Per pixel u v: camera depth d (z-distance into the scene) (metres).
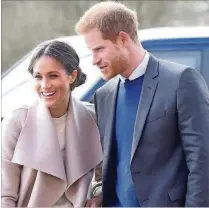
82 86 4.64
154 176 3.53
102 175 3.82
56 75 3.60
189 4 17.38
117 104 3.75
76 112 3.90
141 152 3.53
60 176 3.64
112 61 3.55
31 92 4.93
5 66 16.98
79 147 3.81
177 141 3.56
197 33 4.98
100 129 3.84
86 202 3.93
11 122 3.72
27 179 3.69
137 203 3.61
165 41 4.91
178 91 3.49
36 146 3.66
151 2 16.95
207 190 3.42
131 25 3.59
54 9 17.30
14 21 17.30
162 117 3.49
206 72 4.85
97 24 3.52
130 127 3.63
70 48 3.70
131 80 3.67
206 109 3.51
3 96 4.97
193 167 3.43
